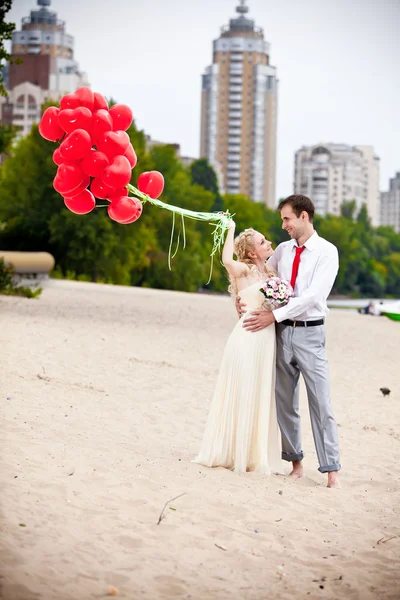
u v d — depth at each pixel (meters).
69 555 5.18
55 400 9.91
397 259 195.00
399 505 7.19
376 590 5.16
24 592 4.58
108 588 4.78
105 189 7.54
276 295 7.53
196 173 127.25
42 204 57.84
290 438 7.92
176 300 35.84
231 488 7.11
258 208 133.75
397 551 5.92
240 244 7.95
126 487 6.72
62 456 7.34
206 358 16.16
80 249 57.47
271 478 7.66
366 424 11.23
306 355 7.70
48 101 57.88
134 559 5.29
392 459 9.14
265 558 5.57
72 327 18.80
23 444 7.53
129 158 7.67
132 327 20.80
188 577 5.11
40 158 57.03
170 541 5.67
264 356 7.77
